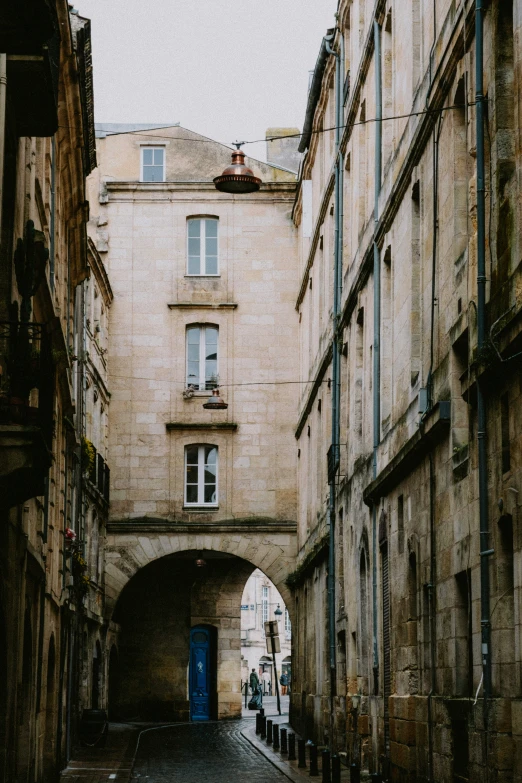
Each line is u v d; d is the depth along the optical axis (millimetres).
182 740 40438
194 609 55594
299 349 49188
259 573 111875
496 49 16750
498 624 15961
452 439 19188
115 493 48688
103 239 50125
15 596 17156
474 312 17531
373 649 26750
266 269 50219
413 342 23125
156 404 49344
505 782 15375
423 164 22297
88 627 41781
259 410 49469
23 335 13711
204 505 48906
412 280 23266
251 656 108625
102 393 46844
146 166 51000
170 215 50406
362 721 28172
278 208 50562
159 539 48469
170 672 54781
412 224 23312
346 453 33312
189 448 49500
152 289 49969
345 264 34406
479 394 16562
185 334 49844
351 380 31875
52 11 13094
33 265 15609
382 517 25609
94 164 30844
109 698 52719
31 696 20844
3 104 13711
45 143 21266
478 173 16938
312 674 41000
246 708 83062
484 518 16453
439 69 20578
